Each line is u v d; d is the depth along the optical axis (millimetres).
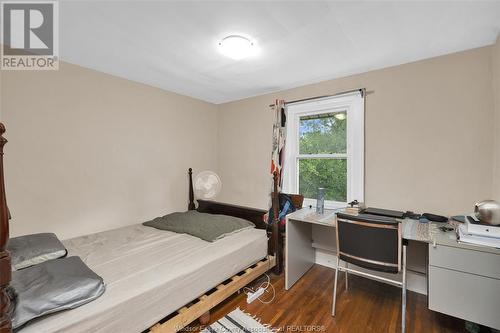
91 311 1192
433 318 1854
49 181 2125
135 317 1342
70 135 2242
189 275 1632
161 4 1403
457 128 2020
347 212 2297
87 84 2346
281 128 2924
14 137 1941
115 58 2146
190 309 1629
